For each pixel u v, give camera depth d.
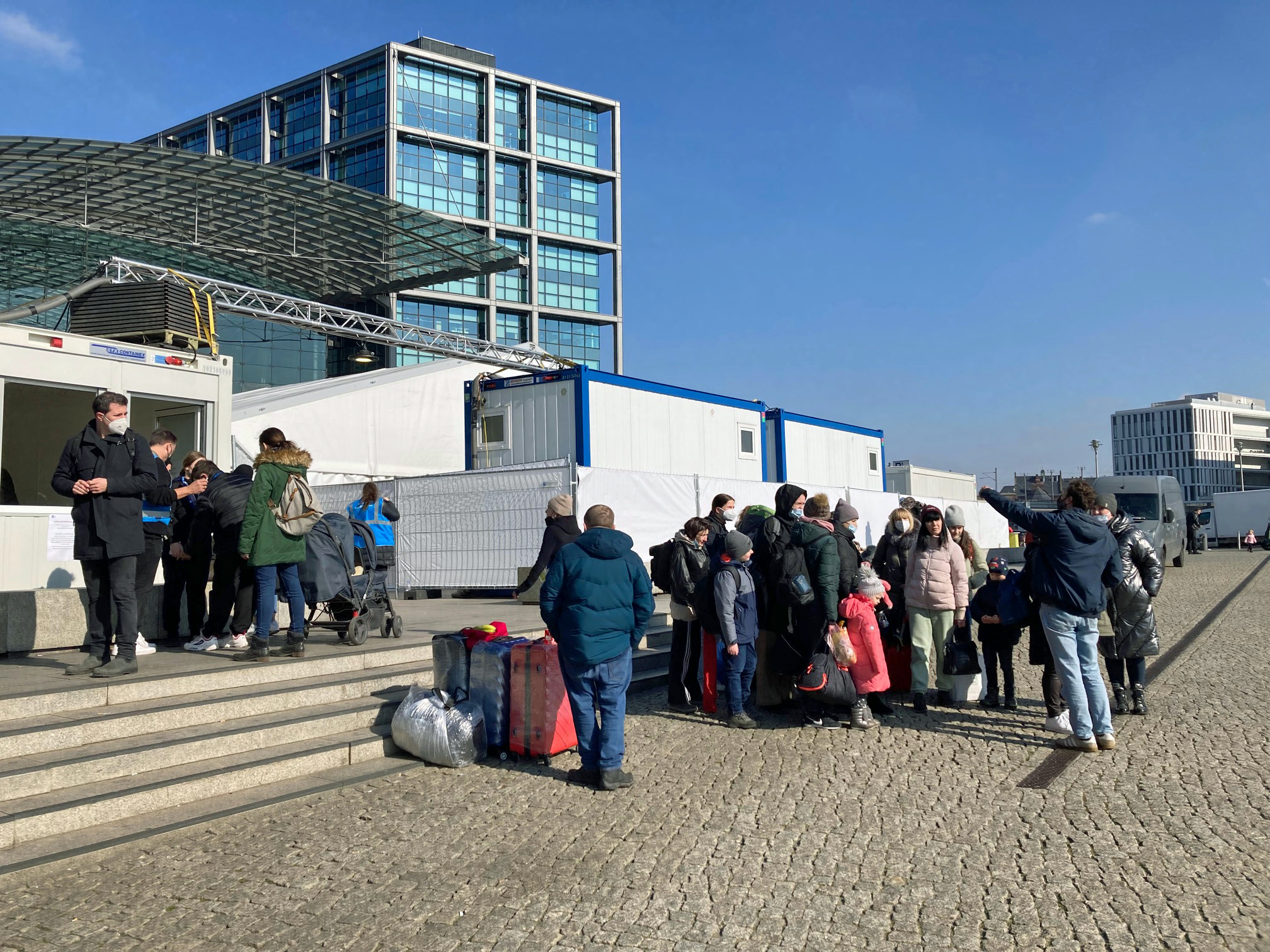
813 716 7.62
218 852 4.80
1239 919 3.86
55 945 3.76
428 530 14.81
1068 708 7.04
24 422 9.56
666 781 6.11
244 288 22.09
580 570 5.98
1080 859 4.58
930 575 8.05
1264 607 16.44
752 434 19.73
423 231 25.83
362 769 6.25
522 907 4.11
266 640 7.29
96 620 6.54
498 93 69.44
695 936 3.81
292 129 68.00
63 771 5.13
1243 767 6.16
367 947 3.73
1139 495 25.94
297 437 22.38
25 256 28.75
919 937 3.78
